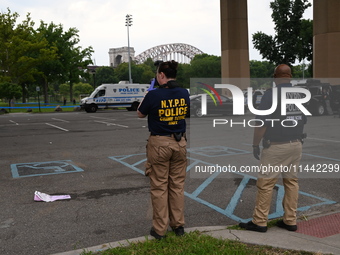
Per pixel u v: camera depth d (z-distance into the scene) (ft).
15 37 141.90
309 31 164.45
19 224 15.25
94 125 62.28
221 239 12.31
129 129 54.03
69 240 13.55
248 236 12.81
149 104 12.18
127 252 11.38
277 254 11.12
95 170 25.46
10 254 12.44
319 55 111.55
